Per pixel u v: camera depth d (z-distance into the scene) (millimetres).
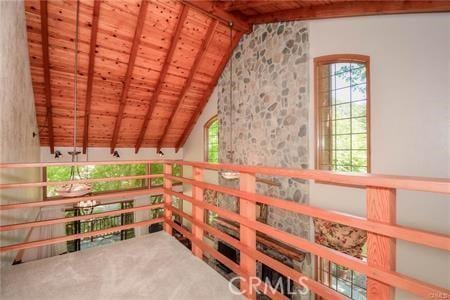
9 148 2723
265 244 4277
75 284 1898
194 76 5676
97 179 2576
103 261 2295
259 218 4641
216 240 6004
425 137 2695
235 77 5559
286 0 3516
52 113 5133
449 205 2510
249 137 5148
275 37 4543
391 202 943
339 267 3533
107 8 3861
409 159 2814
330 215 1138
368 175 983
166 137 7410
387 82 3008
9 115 2713
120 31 4246
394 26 2953
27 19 3619
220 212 1992
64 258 2354
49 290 1813
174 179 2791
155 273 2074
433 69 2641
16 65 3016
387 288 962
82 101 5156
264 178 4711
